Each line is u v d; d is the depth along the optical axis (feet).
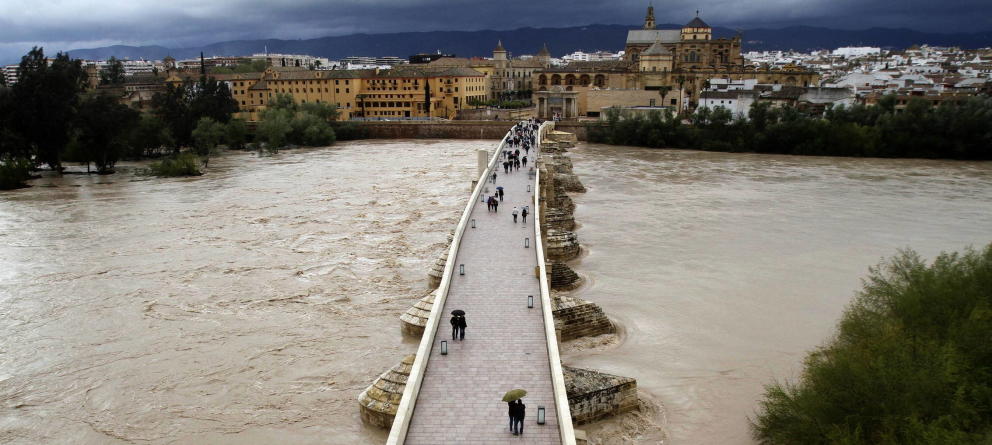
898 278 139.03
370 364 137.18
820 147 497.05
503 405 97.19
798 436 102.42
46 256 220.23
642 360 138.21
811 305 169.48
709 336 150.10
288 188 354.54
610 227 251.80
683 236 237.86
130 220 274.98
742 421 115.44
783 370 133.80
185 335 153.48
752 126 526.57
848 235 239.91
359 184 366.02
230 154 533.96
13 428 116.06
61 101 408.87
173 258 216.74
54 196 336.70
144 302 175.63
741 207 290.35
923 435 88.43
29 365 139.44
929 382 96.02
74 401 124.77
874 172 406.82
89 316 166.20
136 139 476.13
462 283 147.54
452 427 91.71
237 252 223.30
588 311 149.38
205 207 302.25
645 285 184.24
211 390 127.75
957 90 631.97
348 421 115.75
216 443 110.32
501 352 113.91
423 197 323.37
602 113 629.51
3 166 364.17
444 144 594.65
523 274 153.48
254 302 174.91
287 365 137.28
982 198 313.32
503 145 403.13
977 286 119.14
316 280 192.65
